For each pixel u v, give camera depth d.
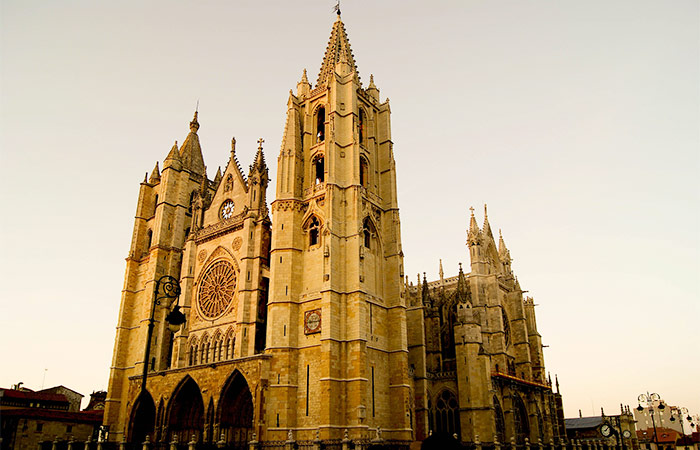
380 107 87.31
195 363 79.12
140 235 101.62
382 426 66.62
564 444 94.56
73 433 84.94
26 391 108.69
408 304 102.19
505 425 87.00
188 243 86.94
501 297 103.62
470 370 84.12
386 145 83.94
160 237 93.75
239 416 71.25
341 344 66.25
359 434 60.59
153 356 85.50
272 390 65.31
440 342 95.75
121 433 86.06
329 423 60.78
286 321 68.81
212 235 84.50
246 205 83.50
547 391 103.50
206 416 69.38
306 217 75.25
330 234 69.69
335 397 63.00
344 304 68.19
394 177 81.69
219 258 82.38
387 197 80.88
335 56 86.31
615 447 112.62
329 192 72.19
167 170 98.50
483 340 91.75
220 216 88.00
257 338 73.31
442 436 10.25
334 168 74.00
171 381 76.00
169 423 74.06
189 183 100.94
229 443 64.62
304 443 58.03
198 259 86.06
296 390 66.25
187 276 84.62
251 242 77.75
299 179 78.50
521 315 104.44
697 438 147.12
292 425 64.44
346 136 77.31
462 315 88.12
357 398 62.50
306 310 69.56
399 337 71.50
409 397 69.75
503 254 113.56
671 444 145.50
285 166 77.69
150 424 82.25
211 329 79.00
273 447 60.03
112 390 88.56
